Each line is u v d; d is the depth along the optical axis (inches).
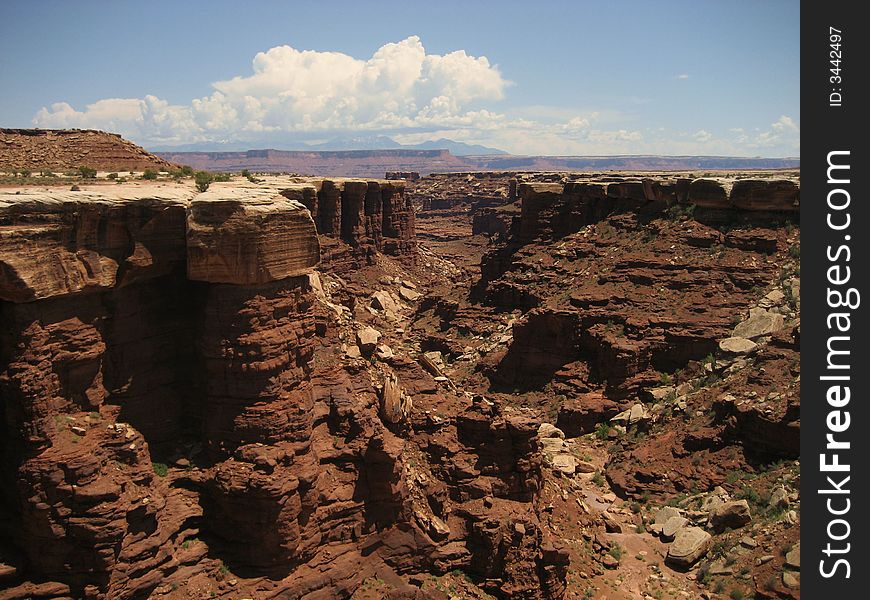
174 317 1013.8
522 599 1093.8
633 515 1541.6
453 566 1098.7
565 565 1125.1
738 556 1306.6
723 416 1702.8
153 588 891.4
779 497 1403.8
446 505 1135.6
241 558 961.5
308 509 984.9
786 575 1192.8
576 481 1654.8
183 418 1017.5
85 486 842.8
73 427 871.1
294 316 1023.6
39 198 834.8
